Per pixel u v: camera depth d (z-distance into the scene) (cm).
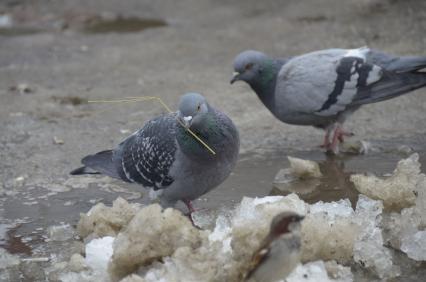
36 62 1930
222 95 1591
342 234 883
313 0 2255
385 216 982
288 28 2022
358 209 959
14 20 2341
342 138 1298
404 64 1261
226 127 964
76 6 2450
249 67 1277
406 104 1468
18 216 1102
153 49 1967
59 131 1442
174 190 1016
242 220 853
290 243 745
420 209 960
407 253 934
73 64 1895
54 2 2497
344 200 995
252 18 2169
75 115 1530
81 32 2189
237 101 1551
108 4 2455
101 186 1201
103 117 1511
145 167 1027
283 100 1273
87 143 1375
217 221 933
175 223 862
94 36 2139
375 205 954
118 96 1627
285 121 1310
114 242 874
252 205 913
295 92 1257
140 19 2281
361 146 1272
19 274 934
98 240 938
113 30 2186
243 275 815
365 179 1013
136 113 1522
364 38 1853
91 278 888
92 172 1084
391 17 1989
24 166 1282
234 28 2086
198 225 1029
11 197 1169
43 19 2334
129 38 2094
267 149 1311
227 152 973
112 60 1903
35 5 2472
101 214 1002
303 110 1266
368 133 1350
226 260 827
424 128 1351
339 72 1245
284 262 751
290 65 1266
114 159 1084
